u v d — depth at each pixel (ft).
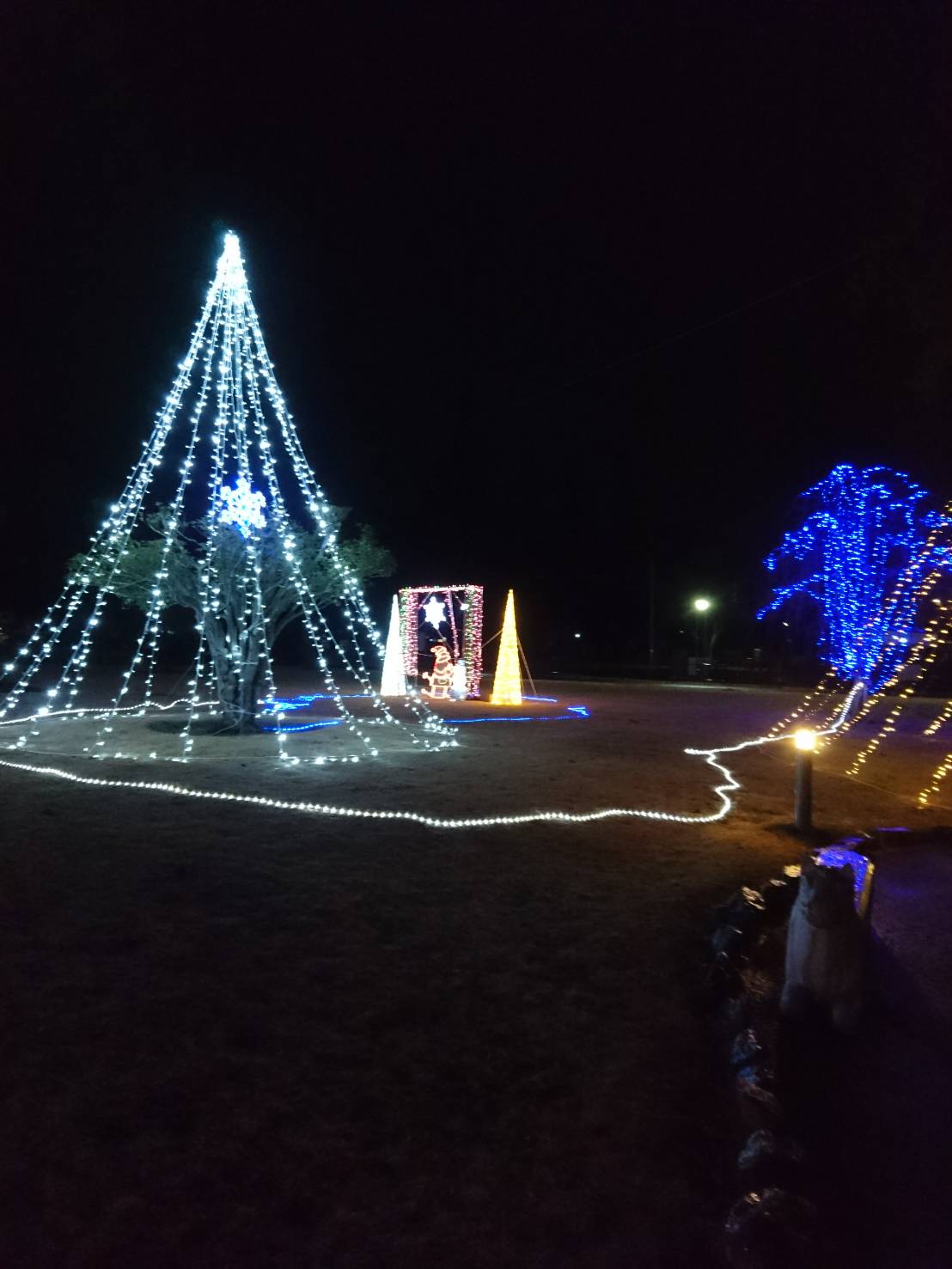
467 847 23.22
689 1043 13.29
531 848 23.44
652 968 15.85
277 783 31.09
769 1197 9.06
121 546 43.80
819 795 33.06
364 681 51.49
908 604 82.07
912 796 33.63
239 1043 12.68
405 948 16.33
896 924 18.58
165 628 70.79
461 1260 8.84
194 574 44.83
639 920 18.20
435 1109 11.34
